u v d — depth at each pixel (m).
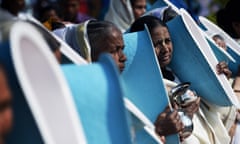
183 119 4.34
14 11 4.12
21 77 2.09
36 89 2.20
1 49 2.13
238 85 5.59
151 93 4.09
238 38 6.36
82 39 4.27
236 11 6.27
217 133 5.12
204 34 5.30
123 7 7.63
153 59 4.09
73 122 2.36
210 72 4.77
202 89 4.95
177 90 4.45
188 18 4.93
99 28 4.29
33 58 2.21
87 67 2.78
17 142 2.22
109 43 4.21
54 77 2.32
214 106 5.06
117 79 2.69
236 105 4.95
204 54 4.71
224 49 5.84
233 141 5.34
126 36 4.27
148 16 4.96
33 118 2.17
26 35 2.16
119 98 2.66
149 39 4.13
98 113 2.71
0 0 4.17
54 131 2.27
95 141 2.70
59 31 4.44
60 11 8.10
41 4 8.09
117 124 2.69
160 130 4.02
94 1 9.54
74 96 2.71
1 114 2.09
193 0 9.15
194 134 4.79
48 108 2.27
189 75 4.92
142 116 3.32
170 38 4.84
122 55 4.22
